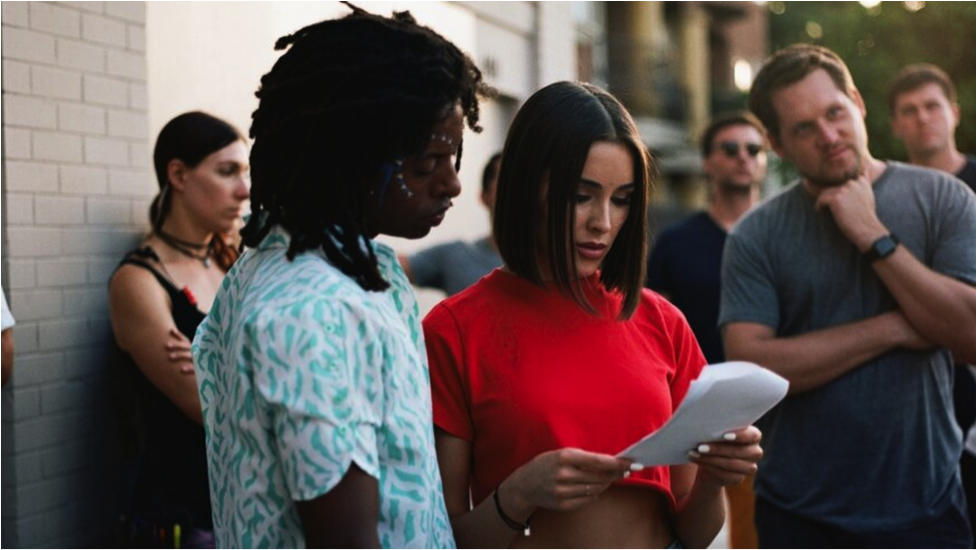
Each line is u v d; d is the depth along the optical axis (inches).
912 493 118.0
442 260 177.6
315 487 56.6
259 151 64.2
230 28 182.9
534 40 274.4
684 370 81.4
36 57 148.4
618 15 682.2
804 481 120.7
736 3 755.4
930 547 117.8
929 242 119.9
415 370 62.8
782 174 296.2
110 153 159.2
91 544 156.6
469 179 247.0
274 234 64.0
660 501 79.3
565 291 74.3
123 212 161.3
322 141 61.7
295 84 62.4
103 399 157.8
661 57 737.6
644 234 76.7
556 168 73.1
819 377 118.6
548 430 73.5
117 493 158.7
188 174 135.9
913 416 118.1
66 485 153.1
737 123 184.5
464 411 76.0
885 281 116.7
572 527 74.9
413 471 61.7
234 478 61.6
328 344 57.6
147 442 132.7
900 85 174.7
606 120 73.7
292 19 197.0
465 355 75.7
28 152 147.6
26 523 147.6
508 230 76.2
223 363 65.6
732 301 125.3
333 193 62.0
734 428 69.1
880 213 120.5
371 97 61.4
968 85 276.8
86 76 155.4
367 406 59.2
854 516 118.4
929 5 289.4
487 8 249.9
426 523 62.1
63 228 152.3
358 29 62.9
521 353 75.1
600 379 74.9
